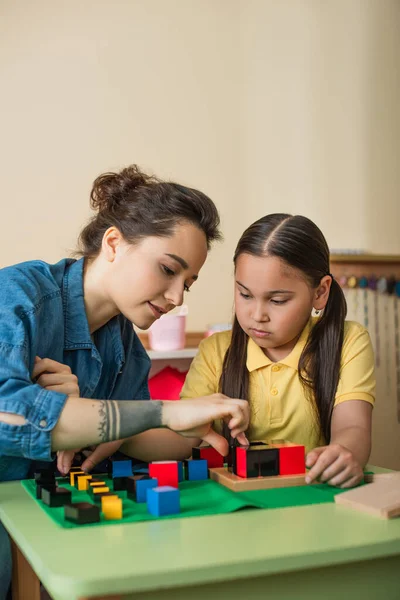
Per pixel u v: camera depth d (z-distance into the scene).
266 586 0.68
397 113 2.82
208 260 2.51
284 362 1.36
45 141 2.33
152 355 2.02
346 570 0.72
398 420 2.74
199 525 0.77
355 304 2.69
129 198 1.22
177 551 0.67
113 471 1.03
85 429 0.95
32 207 2.32
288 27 2.65
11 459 1.12
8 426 0.94
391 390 2.73
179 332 2.09
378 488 0.91
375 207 2.78
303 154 2.67
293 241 1.24
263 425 1.37
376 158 2.78
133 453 1.20
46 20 2.34
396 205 2.81
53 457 1.12
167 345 2.08
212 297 2.51
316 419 1.35
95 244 1.27
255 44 2.61
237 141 2.58
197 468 1.03
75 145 2.37
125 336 1.41
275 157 2.63
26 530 0.75
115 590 0.60
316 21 2.69
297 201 2.66
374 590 0.73
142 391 1.44
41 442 0.94
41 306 1.17
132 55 2.45
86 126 2.38
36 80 2.32
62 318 1.23
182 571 0.62
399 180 2.82
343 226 2.73
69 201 2.36
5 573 0.99
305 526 0.76
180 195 1.17
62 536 0.73
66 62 2.36
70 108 2.37
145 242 1.16
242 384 1.38
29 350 1.08
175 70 2.50
